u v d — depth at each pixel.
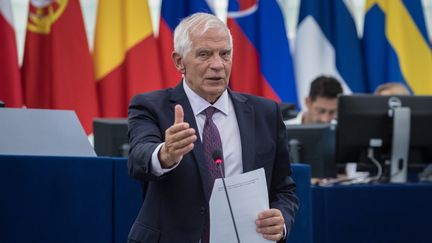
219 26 5.22
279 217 5.02
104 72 12.90
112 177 6.40
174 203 5.16
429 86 14.03
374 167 9.58
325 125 9.38
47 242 6.14
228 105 5.46
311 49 13.81
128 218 6.41
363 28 14.13
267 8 13.66
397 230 8.41
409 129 9.23
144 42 13.00
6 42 12.23
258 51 13.66
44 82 12.58
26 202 6.10
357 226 8.29
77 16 12.71
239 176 4.97
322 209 8.19
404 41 14.06
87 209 6.28
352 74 13.80
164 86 13.07
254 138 5.36
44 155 6.32
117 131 8.73
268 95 13.48
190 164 5.19
